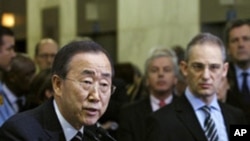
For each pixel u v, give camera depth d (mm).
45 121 4168
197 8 14094
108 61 4027
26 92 8375
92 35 17094
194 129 5773
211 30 13914
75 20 17469
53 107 4242
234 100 7625
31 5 18969
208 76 5773
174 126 5770
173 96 8039
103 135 4383
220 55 5863
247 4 13039
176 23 14578
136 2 15680
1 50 7992
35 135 4043
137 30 15641
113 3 16422
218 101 6219
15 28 19500
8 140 4000
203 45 5855
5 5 19547
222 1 13547
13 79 8352
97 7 16891
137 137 7465
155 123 5832
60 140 4105
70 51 4020
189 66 5922
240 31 7934
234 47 7992
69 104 3975
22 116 4164
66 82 3975
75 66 3961
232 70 7906
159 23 15031
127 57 15867
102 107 3988
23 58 8641
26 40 19172
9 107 7305
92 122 3965
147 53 15289
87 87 3936
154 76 7906
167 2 14844
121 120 7703
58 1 18016
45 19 18453
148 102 7863
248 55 7891
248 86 7805
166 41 14797
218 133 5863
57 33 18000
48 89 7164
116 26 16297
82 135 4223
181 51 9711
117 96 8445
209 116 5906
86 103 3928
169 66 7914
